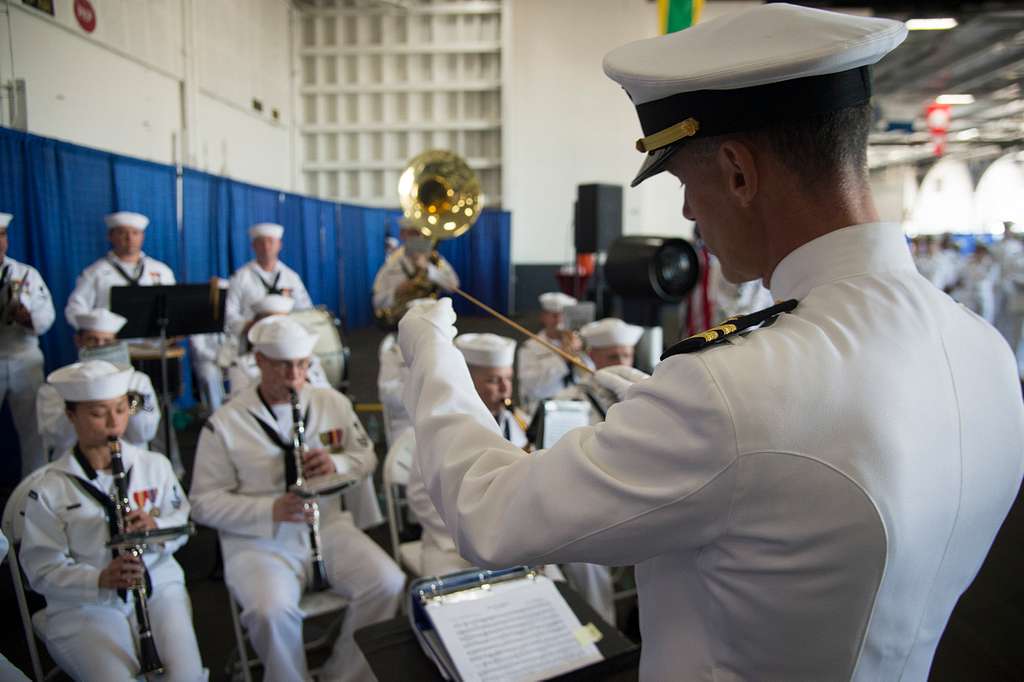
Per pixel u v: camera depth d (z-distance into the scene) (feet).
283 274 18.51
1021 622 8.05
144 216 13.98
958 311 2.14
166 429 12.55
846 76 1.91
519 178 37.32
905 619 1.88
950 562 1.96
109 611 6.57
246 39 24.59
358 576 7.76
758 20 1.96
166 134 17.38
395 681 4.52
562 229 37.73
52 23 12.12
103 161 13.05
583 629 4.70
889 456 1.73
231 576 7.48
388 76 35.78
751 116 1.94
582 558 1.93
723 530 1.82
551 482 1.95
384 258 36.99
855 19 1.89
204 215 18.22
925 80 24.38
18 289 9.51
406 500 9.45
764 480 1.72
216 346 16.19
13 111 10.96
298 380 8.32
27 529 6.51
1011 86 24.35
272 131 28.81
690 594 2.09
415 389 2.55
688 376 1.83
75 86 12.99
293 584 7.53
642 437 1.86
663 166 2.22
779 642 1.85
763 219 2.10
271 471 8.20
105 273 12.38
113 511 6.88
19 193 10.77
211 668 8.18
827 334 1.87
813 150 1.95
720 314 16.35
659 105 2.10
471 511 2.10
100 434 6.88
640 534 1.85
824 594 1.75
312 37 34.78
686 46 2.03
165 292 11.49
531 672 4.33
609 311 20.10
